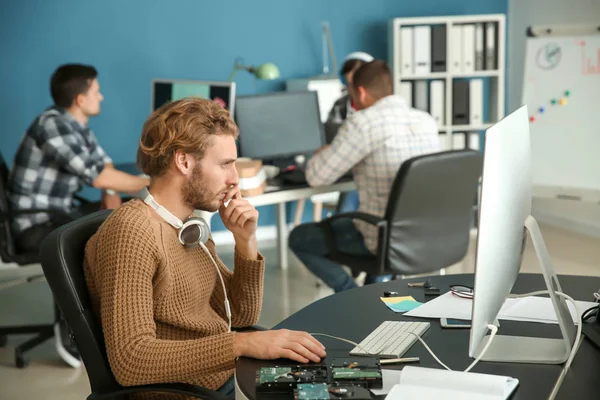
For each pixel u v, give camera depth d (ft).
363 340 5.20
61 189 11.96
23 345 10.99
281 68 18.57
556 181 17.19
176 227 5.42
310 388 4.29
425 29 18.17
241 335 4.98
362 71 10.80
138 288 4.96
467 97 18.54
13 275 16.05
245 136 13.80
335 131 15.57
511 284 4.97
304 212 18.98
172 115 5.28
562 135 17.03
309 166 10.93
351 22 19.03
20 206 11.64
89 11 16.78
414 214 10.02
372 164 10.56
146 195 5.44
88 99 12.20
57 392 10.06
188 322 5.45
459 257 10.71
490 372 4.62
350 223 11.13
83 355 5.27
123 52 17.17
